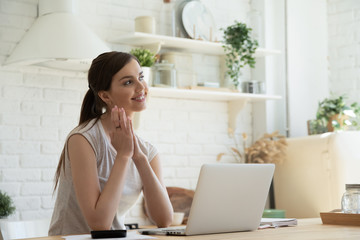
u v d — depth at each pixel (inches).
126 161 71.3
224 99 159.3
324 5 177.8
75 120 137.0
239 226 66.9
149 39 139.9
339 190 141.1
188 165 153.1
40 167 131.9
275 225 73.9
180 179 151.3
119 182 70.2
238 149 163.0
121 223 80.1
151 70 140.7
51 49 119.6
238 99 158.2
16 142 129.5
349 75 173.5
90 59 123.1
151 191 78.5
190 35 147.9
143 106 78.8
